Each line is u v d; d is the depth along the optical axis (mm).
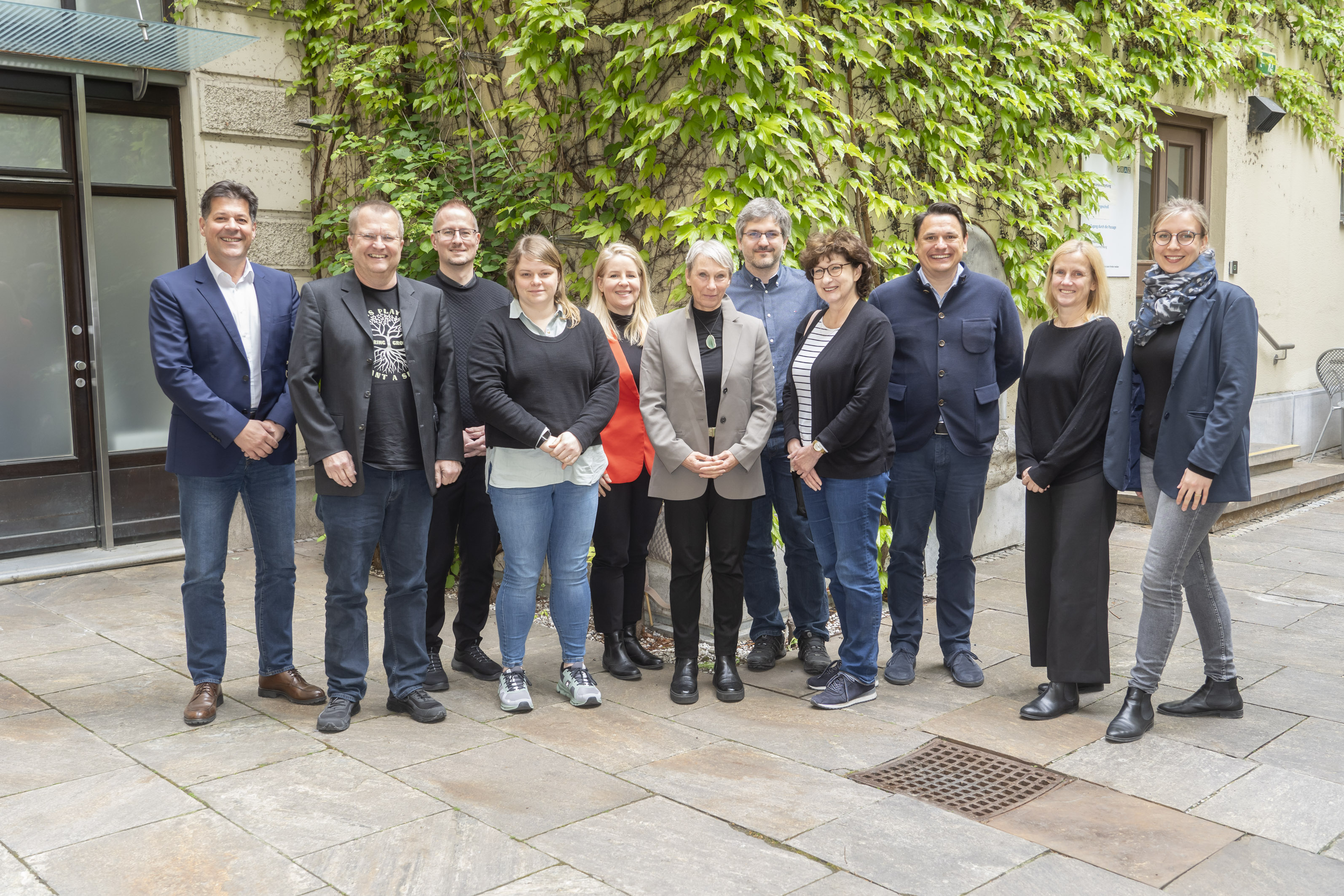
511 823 2701
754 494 3629
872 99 4777
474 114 5387
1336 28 8062
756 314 3840
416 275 5090
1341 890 2393
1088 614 3469
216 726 3395
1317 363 8578
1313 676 3869
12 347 5605
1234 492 3178
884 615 4812
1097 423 3406
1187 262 3238
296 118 6312
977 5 5027
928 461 3777
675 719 3488
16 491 5566
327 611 3420
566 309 3510
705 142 4379
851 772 3047
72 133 5676
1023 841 2621
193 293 3336
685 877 2436
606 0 4680
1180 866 2492
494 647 4293
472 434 3775
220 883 2400
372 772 3023
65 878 2420
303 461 6461
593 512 3586
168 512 6066
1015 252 5410
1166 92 6590
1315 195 8344
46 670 3969
